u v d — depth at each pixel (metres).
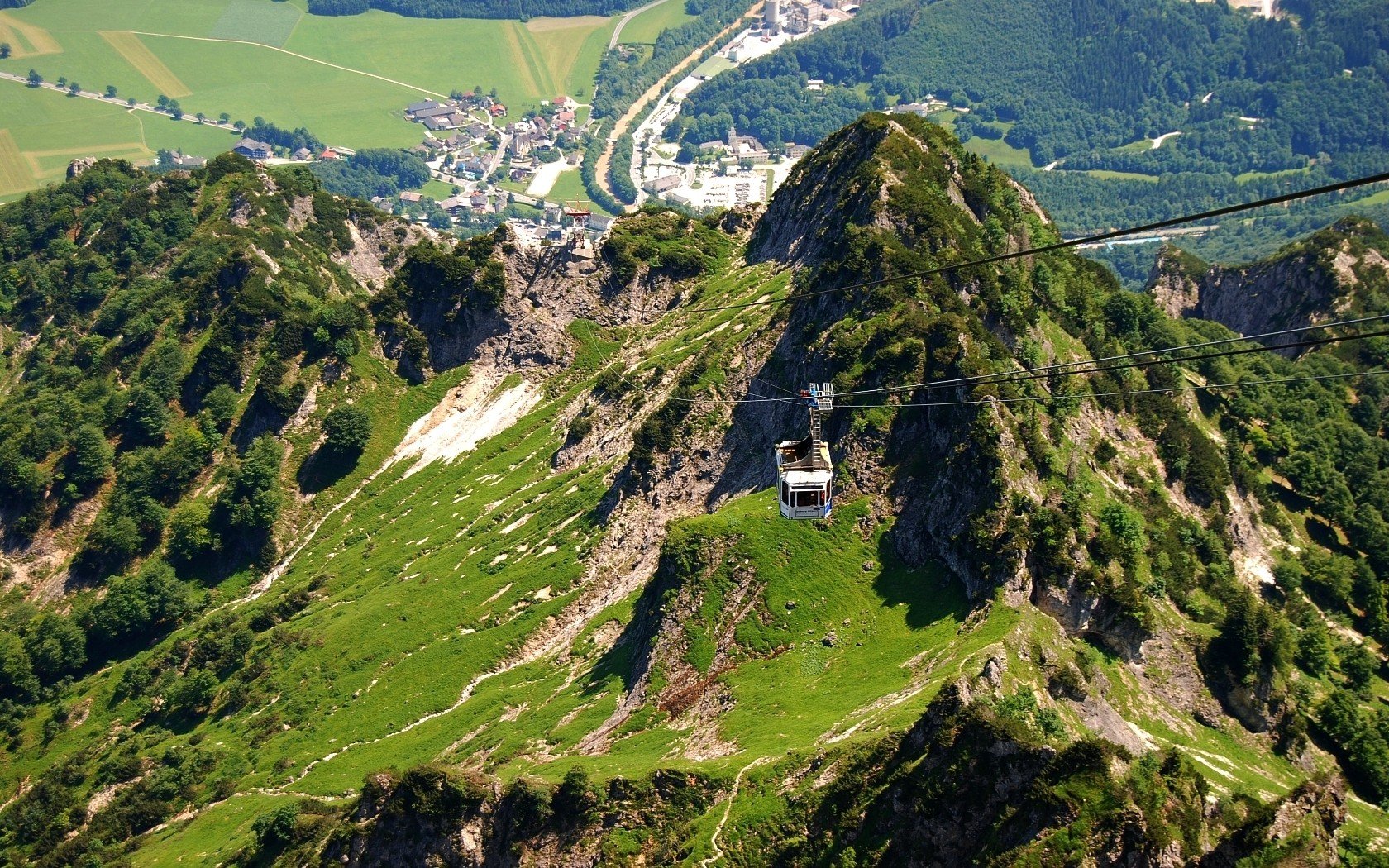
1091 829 88.88
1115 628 128.25
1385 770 127.44
